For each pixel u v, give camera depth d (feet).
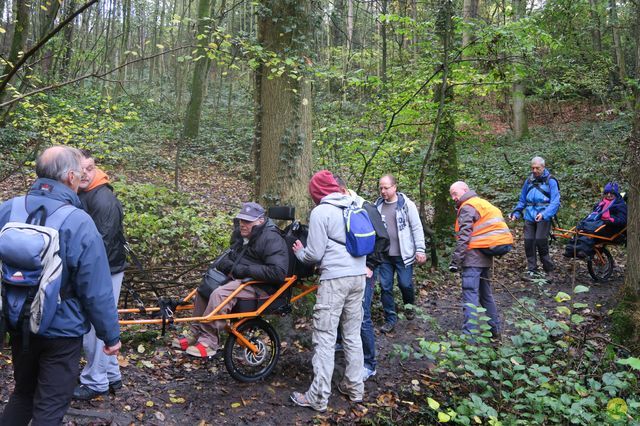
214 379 13.94
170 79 80.48
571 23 45.80
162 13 63.93
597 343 16.44
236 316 12.48
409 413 13.19
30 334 7.61
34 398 7.90
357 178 30.04
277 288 13.19
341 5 34.99
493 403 13.35
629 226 17.06
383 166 29.01
